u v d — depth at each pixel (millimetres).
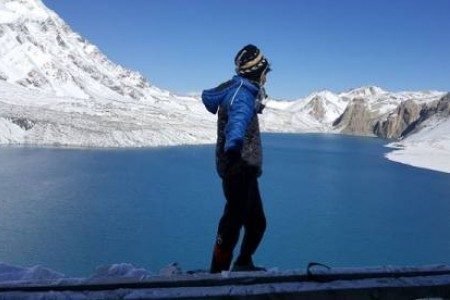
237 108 3561
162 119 181250
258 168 3844
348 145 168250
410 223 43062
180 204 49219
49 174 66750
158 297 2928
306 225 41531
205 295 2941
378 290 3047
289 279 3127
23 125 122562
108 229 38375
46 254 31797
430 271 3271
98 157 94062
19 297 2936
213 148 128625
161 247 33969
